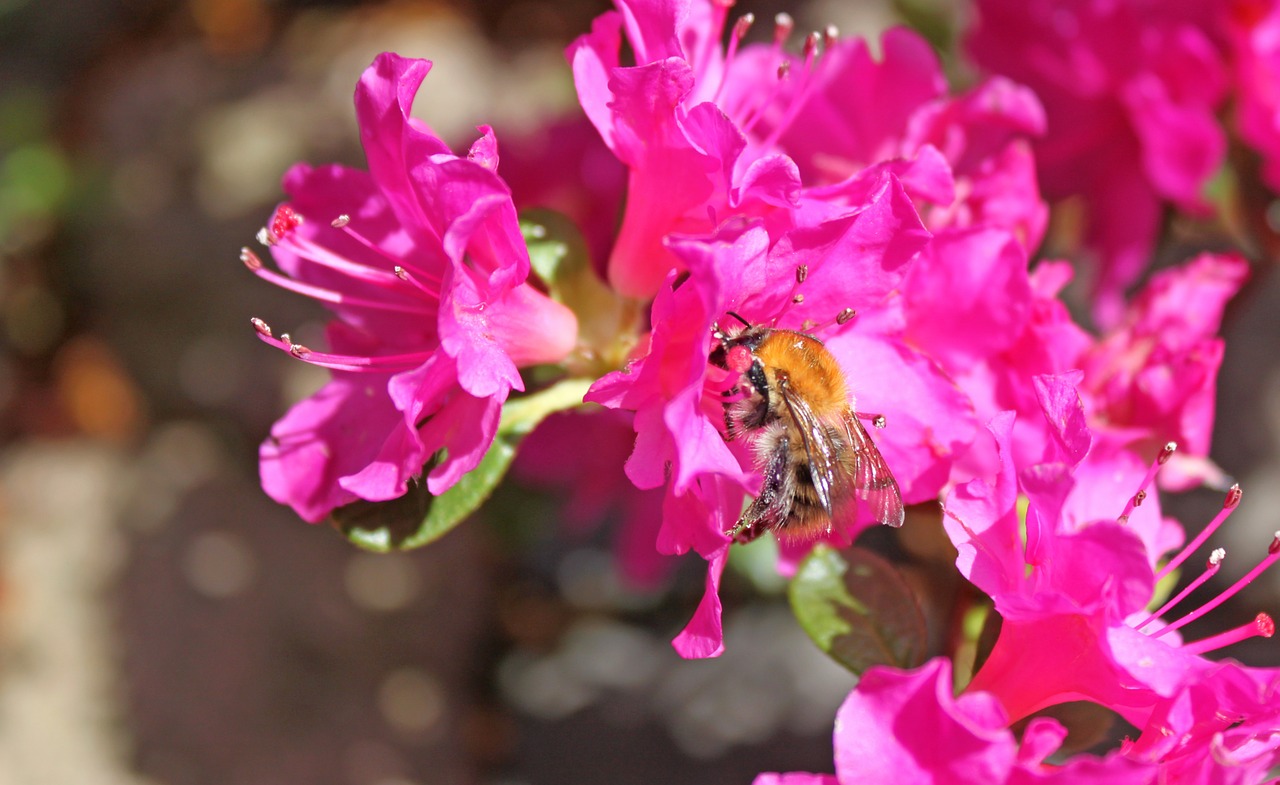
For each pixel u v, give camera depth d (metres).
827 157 0.17
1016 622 0.15
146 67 0.37
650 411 0.15
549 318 0.16
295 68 0.35
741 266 0.15
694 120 0.15
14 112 0.38
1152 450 0.17
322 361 0.16
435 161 0.15
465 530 0.32
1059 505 0.14
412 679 0.31
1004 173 0.17
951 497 0.15
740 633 0.29
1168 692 0.14
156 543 0.32
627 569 0.23
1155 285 0.17
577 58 0.16
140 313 0.34
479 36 0.37
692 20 0.16
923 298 0.16
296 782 0.29
